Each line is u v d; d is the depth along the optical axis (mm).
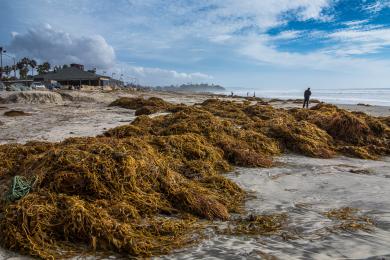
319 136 13180
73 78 81938
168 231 5262
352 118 13859
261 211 6289
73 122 19141
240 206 6582
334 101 63812
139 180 6277
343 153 11945
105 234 4730
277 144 12055
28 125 18000
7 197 5617
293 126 13422
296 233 5297
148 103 28469
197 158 9164
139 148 7355
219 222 5766
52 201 5266
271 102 45375
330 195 7223
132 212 5508
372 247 4770
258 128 13516
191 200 6074
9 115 22797
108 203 5617
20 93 33656
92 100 38125
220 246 4891
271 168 9703
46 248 4602
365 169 9688
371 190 7500
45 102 34031
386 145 12977
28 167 6914
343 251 4676
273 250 4738
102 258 4508
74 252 4590
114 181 5965
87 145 6766
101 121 19453
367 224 5562
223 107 21906
